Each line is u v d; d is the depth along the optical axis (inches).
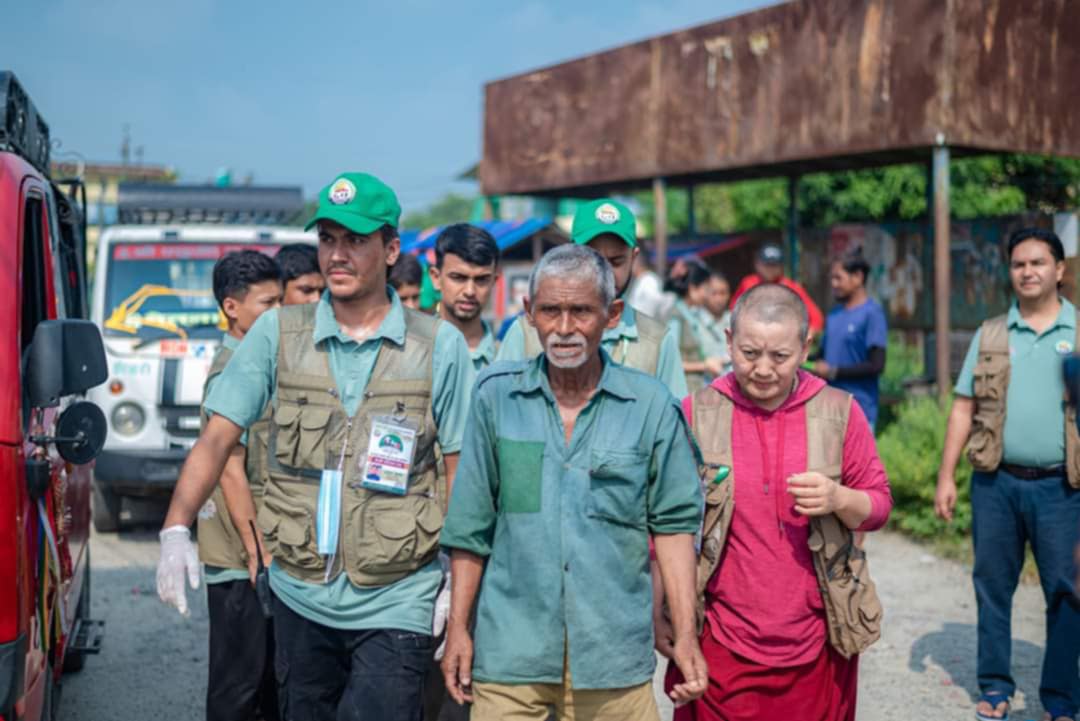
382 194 126.7
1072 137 390.6
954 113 358.6
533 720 114.7
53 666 150.3
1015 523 187.3
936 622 255.6
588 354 109.7
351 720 123.4
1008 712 196.9
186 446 332.8
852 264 312.7
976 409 192.4
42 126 189.6
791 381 126.5
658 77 450.6
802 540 125.6
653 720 115.7
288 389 126.5
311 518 124.1
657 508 115.6
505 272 571.2
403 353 127.5
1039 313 184.5
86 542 211.8
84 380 128.2
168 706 209.8
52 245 167.9
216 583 153.9
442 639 138.5
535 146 508.4
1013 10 370.9
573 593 111.6
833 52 387.5
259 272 166.1
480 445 114.7
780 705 127.3
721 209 895.7
